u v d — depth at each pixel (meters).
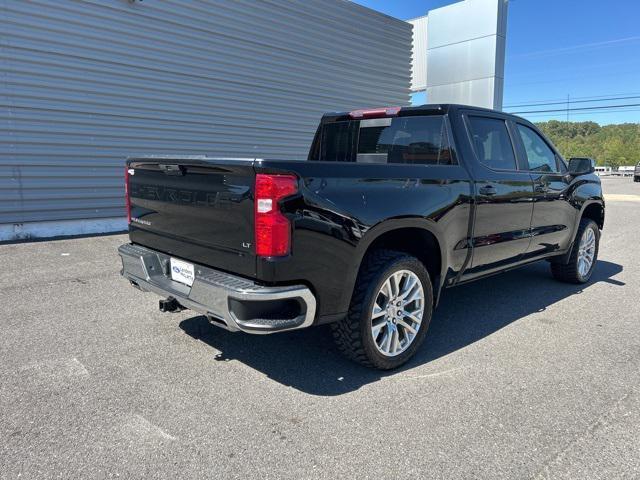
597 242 6.09
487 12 14.38
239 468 2.36
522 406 2.98
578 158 5.21
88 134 8.39
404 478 2.31
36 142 7.84
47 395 3.01
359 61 13.20
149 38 8.87
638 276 6.36
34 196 7.96
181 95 9.52
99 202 8.73
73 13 7.89
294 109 11.73
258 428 2.70
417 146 4.25
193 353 3.66
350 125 4.82
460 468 2.39
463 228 3.88
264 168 2.66
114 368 3.39
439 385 3.24
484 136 4.30
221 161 2.83
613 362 3.64
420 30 20.80
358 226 3.03
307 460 2.43
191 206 3.14
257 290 2.70
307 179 2.80
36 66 7.65
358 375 3.37
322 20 12.02
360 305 3.16
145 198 3.63
